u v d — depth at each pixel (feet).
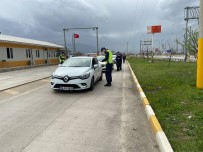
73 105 22.98
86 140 13.97
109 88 33.63
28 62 95.50
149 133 15.02
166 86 31.17
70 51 161.89
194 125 14.93
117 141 13.79
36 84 39.81
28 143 13.66
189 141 12.54
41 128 16.21
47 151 12.55
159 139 12.87
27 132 15.49
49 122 17.54
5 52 78.07
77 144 13.42
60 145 13.30
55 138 14.35
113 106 22.41
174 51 144.15
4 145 13.46
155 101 22.39
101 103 23.79
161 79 38.34
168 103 21.25
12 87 35.91
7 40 75.20
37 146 13.21
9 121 18.02
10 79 48.16
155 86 32.07
